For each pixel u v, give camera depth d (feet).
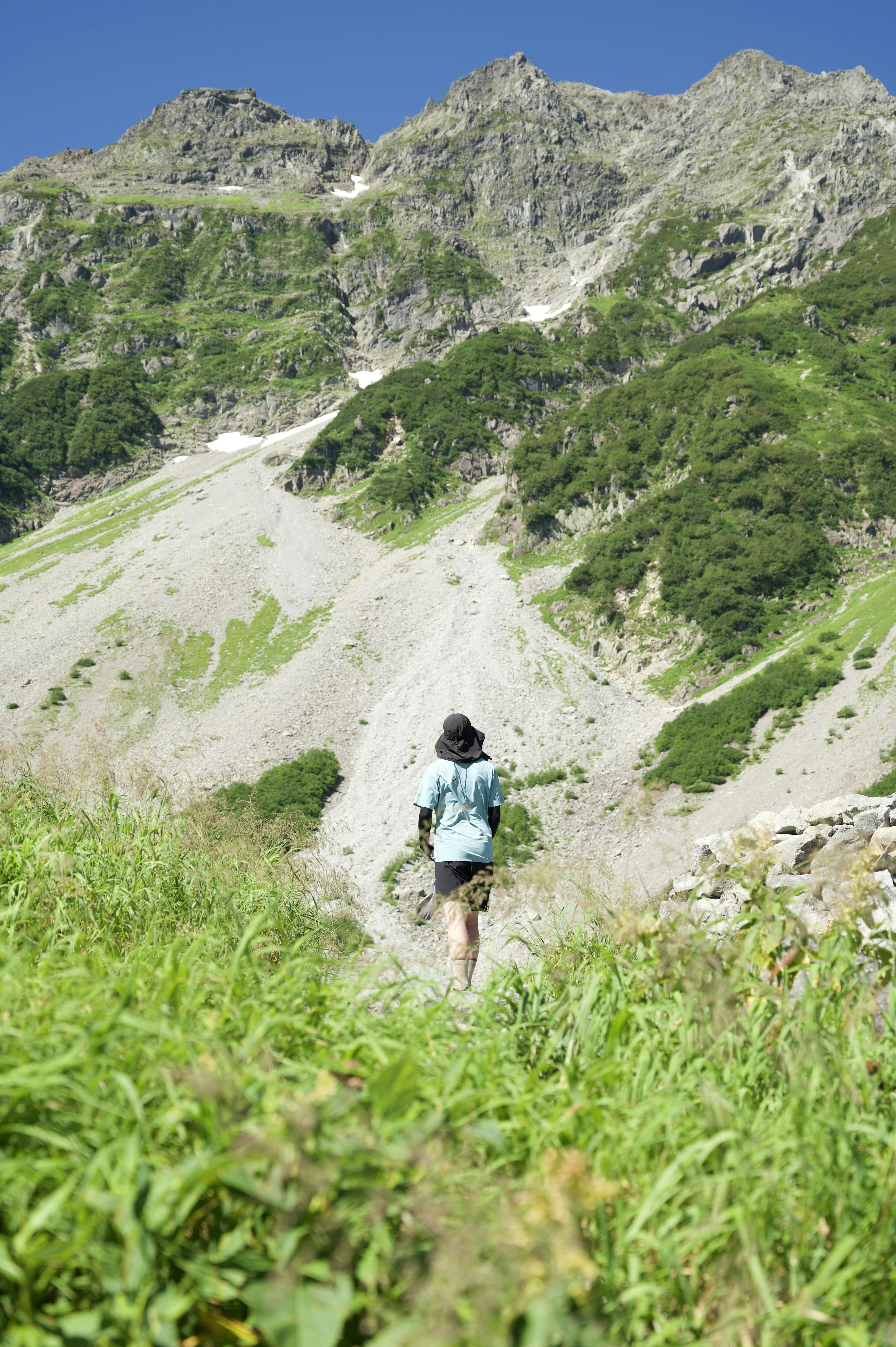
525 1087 8.31
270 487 458.50
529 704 255.50
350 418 491.31
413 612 330.95
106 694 278.26
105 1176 5.82
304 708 265.13
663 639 274.77
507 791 207.21
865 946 11.29
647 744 224.12
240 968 10.64
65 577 372.79
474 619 315.37
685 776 192.34
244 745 244.42
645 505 333.83
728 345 422.41
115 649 305.32
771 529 291.38
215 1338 5.42
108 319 643.45
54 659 298.15
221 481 474.90
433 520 418.92
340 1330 4.82
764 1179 6.73
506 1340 4.57
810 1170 7.07
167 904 15.70
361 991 10.66
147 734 255.91
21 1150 6.49
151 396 580.30
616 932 12.24
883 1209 6.73
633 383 417.49
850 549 281.95
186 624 326.85
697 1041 9.45
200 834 19.01
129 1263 5.15
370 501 431.43
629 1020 9.96
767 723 204.85
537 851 177.58
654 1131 7.21
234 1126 6.15
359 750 243.19
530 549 362.74
